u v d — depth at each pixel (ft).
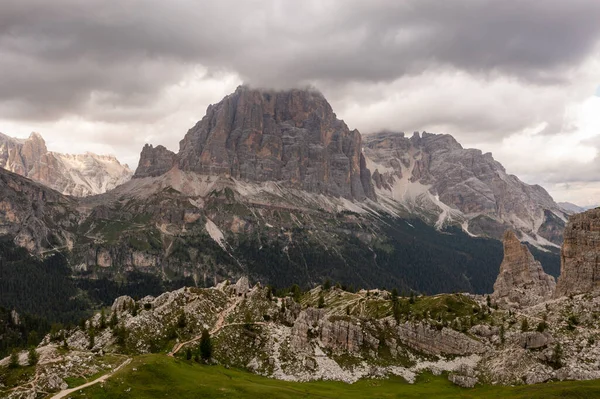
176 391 494.59
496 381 611.47
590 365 602.03
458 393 576.61
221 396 490.90
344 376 633.20
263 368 652.89
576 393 502.79
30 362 517.14
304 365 654.53
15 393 457.68
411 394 568.82
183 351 652.89
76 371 513.45
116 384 489.26
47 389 469.57
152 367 533.14
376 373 642.22
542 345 652.89
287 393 521.24
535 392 522.47
